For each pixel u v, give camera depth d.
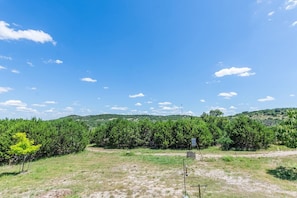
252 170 15.45
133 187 11.42
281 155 22.27
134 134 34.00
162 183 12.10
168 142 31.31
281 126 15.63
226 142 28.84
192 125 31.66
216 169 15.75
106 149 32.62
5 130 21.27
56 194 10.44
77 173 15.00
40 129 22.69
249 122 29.92
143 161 19.56
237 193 10.28
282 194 10.20
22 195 10.41
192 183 12.05
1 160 19.86
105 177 13.72
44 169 16.39
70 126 27.83
